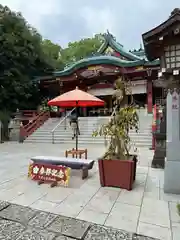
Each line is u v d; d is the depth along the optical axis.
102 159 3.88
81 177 4.52
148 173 4.83
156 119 8.45
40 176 4.20
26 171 5.05
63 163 4.57
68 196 3.44
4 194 3.53
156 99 14.92
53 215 2.79
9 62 13.96
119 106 4.14
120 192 3.62
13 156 7.16
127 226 2.51
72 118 12.89
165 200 3.27
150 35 3.44
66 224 2.56
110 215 2.79
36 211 2.90
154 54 3.83
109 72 14.41
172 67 3.46
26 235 2.33
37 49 16.09
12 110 14.37
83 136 11.01
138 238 2.27
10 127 13.27
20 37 14.48
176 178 3.52
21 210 2.93
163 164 5.27
